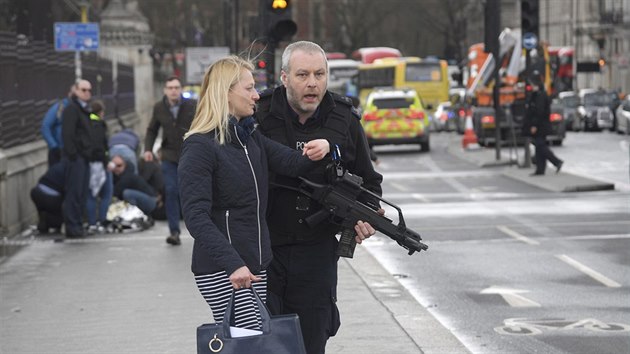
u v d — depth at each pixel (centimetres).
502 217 3775
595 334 1909
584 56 19050
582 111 11244
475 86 8594
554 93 9406
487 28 6381
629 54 17050
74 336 1880
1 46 3588
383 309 2059
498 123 6519
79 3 6612
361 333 1842
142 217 3509
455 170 6209
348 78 15850
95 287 2377
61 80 5109
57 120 3662
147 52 11288
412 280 2525
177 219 3072
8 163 3459
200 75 11475
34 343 1831
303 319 1275
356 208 1239
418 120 8306
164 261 2753
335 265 1290
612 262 2742
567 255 2870
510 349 1803
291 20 3859
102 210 3425
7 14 3881
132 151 3656
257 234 1166
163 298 2223
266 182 1186
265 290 1194
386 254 2947
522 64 7262
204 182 1134
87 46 4916
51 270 2636
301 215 1257
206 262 1155
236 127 1161
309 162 1192
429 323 1961
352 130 1289
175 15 19025
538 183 5084
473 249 3014
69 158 3284
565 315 2088
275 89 1282
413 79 13150
